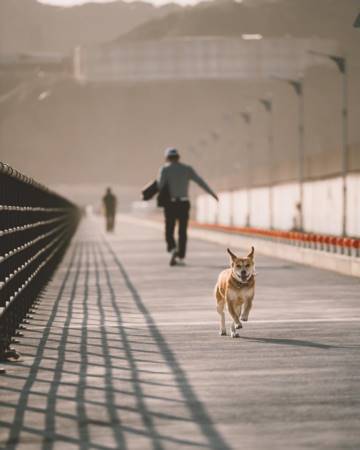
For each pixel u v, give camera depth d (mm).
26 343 13031
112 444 7277
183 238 31406
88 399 9039
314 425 7852
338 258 27688
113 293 21328
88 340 13344
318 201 68812
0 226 12812
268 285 23078
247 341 13133
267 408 8555
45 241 23562
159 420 8102
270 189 78188
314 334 13805
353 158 59812
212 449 7086
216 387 9633
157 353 12055
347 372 10477
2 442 7367
